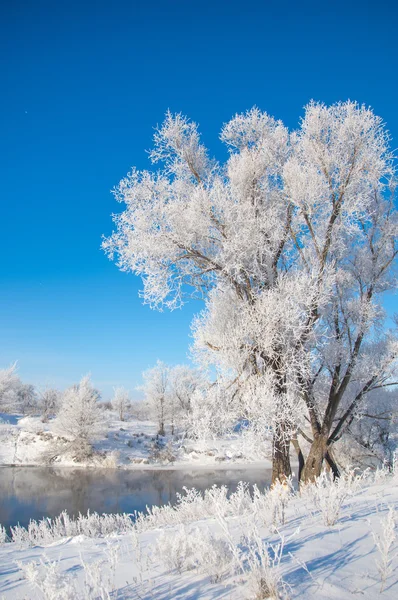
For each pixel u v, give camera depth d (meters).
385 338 13.14
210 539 3.64
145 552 4.59
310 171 10.56
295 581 2.86
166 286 10.39
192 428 10.47
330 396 12.34
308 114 11.45
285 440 10.12
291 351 10.13
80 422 42.50
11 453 42.72
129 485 29.59
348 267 12.67
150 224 10.34
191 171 11.75
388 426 18.00
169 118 11.49
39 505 22.83
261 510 5.72
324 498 5.00
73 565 4.55
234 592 2.78
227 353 10.18
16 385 60.16
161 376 51.31
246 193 11.34
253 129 11.98
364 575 2.93
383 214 12.55
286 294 10.12
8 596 3.60
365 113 10.88
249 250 10.44
